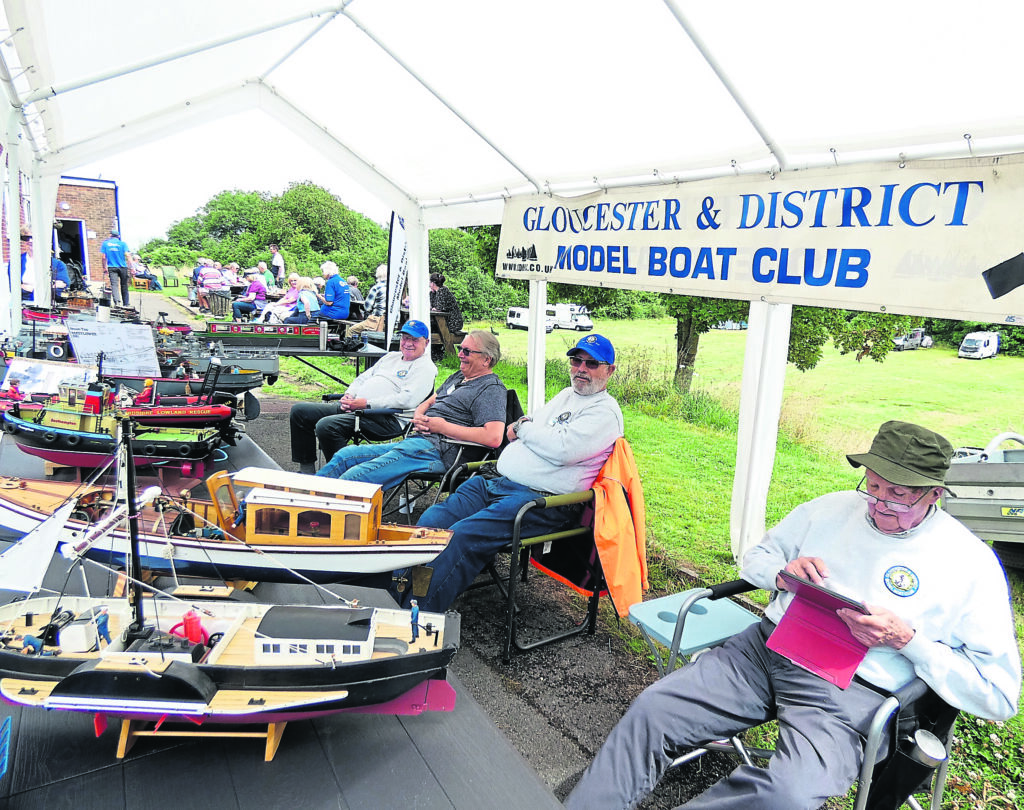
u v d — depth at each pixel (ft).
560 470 9.96
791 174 9.18
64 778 4.51
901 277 7.99
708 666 6.66
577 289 31.45
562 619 11.21
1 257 16.56
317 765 4.87
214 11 12.07
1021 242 6.92
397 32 11.90
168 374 13.43
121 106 16.70
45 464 11.15
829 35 7.05
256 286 43.37
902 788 5.46
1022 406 24.85
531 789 4.83
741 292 10.04
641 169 11.75
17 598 6.97
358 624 5.33
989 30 6.11
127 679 4.26
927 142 7.69
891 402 26.35
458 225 19.02
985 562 5.77
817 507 6.90
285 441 20.43
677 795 7.32
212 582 7.57
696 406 28.30
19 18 10.28
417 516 14.73
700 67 8.73
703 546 14.85
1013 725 9.09
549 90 11.16
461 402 12.46
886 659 5.86
